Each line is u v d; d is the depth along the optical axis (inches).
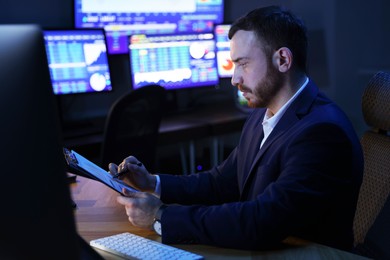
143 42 121.2
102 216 52.2
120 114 92.9
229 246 43.1
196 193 59.1
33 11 117.1
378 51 145.6
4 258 26.9
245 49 48.8
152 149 104.2
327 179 44.6
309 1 144.4
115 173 56.6
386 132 60.6
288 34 48.1
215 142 127.6
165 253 41.3
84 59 114.0
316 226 47.8
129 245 43.2
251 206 43.4
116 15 123.3
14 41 23.9
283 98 50.1
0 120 24.5
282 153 47.9
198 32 131.3
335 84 147.6
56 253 26.7
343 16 145.6
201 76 130.1
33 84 24.3
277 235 42.7
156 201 46.6
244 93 51.4
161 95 99.3
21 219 26.1
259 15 48.8
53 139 25.1
